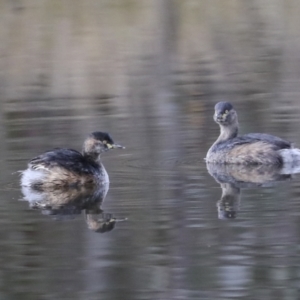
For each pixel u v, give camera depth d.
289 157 15.88
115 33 32.72
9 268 10.62
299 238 11.35
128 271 10.41
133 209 12.91
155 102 22.27
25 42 31.69
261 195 13.55
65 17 34.50
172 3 36.28
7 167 15.62
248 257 10.74
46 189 14.30
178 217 12.41
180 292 9.78
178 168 15.61
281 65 27.25
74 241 11.48
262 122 19.20
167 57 29.38
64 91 24.48
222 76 25.91
